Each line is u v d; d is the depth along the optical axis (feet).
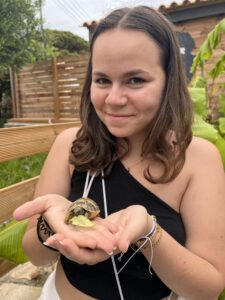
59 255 1.59
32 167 6.09
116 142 1.51
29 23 13.64
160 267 1.27
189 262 1.27
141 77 1.30
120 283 1.42
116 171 1.50
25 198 2.56
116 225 1.14
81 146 1.57
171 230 1.39
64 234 1.10
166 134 1.43
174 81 1.40
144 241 1.20
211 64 5.46
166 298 1.44
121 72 1.29
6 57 13.10
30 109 13.33
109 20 1.31
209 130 2.29
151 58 1.31
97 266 1.43
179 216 1.45
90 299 1.46
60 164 1.67
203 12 7.57
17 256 2.02
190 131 1.45
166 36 1.36
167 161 1.42
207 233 1.38
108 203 1.48
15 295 2.71
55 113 12.23
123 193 1.47
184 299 1.46
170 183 1.44
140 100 1.32
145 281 1.41
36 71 12.77
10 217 2.38
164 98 1.39
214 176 1.45
